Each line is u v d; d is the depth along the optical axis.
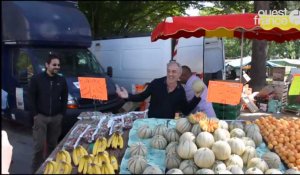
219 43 10.12
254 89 10.85
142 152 2.96
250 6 13.70
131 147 3.00
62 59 7.50
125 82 10.09
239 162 2.81
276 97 9.38
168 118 4.16
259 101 9.49
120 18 13.74
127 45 9.99
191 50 9.39
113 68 10.45
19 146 4.00
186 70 5.39
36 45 6.93
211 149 2.87
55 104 4.67
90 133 3.46
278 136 3.44
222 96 3.43
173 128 3.33
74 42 4.90
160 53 9.16
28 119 5.22
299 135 3.46
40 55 6.89
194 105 4.11
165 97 4.17
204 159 2.70
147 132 3.37
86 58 8.01
